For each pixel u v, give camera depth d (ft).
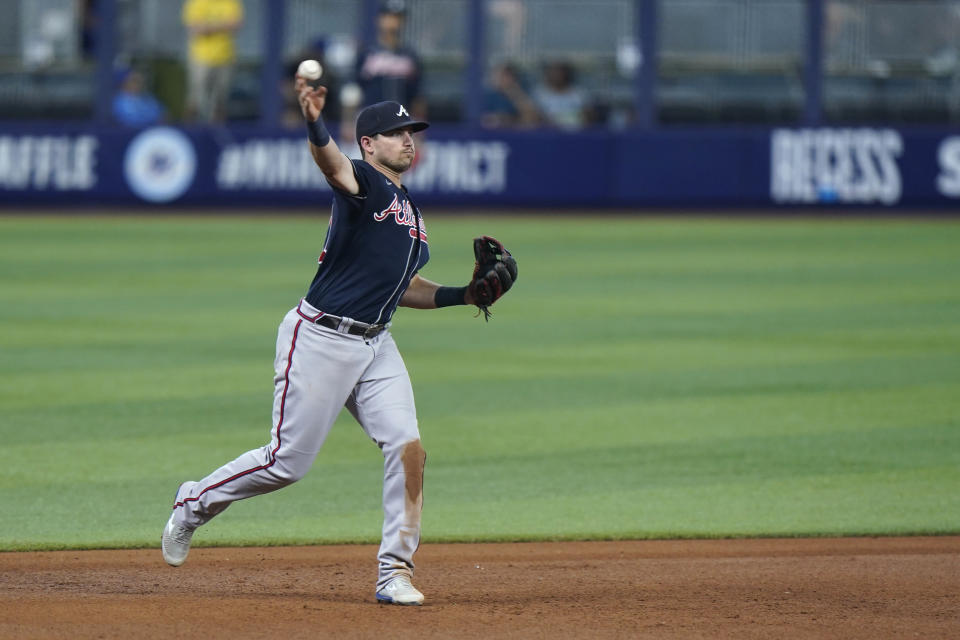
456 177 232.94
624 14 241.35
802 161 229.66
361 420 60.39
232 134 232.32
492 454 91.97
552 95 240.94
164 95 243.81
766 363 121.19
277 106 237.86
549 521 77.30
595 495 82.69
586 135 231.30
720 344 129.80
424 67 243.40
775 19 238.68
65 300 151.12
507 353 125.49
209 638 54.08
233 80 243.60
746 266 178.60
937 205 229.45
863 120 241.55
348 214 57.41
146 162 233.14
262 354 122.62
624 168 231.50
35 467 86.89
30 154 233.76
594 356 124.06
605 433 97.35
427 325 140.05
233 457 89.45
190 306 147.33
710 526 76.38
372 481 86.07
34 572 66.23
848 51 239.50
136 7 240.53
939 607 60.80
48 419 99.04
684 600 61.82
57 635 54.08
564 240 201.67
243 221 221.25
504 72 240.12
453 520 77.46
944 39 238.89
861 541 73.72
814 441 95.30
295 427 59.16
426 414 102.53
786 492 83.30
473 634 55.26
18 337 130.11
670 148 230.89
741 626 57.26
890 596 62.80
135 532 73.97
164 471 86.22
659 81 241.55
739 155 230.27
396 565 59.72
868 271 175.01
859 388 111.34
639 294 158.20
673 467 88.94
